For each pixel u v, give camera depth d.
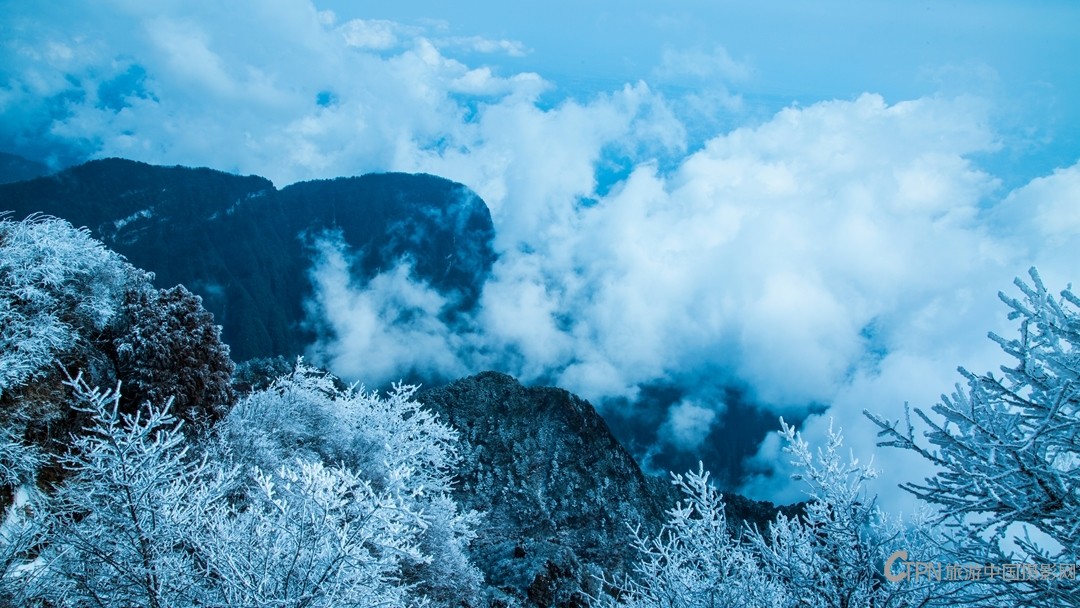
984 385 4.85
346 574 8.19
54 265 13.02
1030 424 4.82
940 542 5.91
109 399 8.37
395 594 9.56
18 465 10.08
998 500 4.55
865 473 7.53
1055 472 4.48
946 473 5.03
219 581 8.20
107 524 8.07
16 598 7.68
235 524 9.19
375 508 8.40
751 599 7.95
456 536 19.23
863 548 7.17
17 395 11.20
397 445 18.72
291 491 8.77
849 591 7.12
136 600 7.82
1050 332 4.61
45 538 8.23
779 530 8.18
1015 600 4.90
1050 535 4.59
